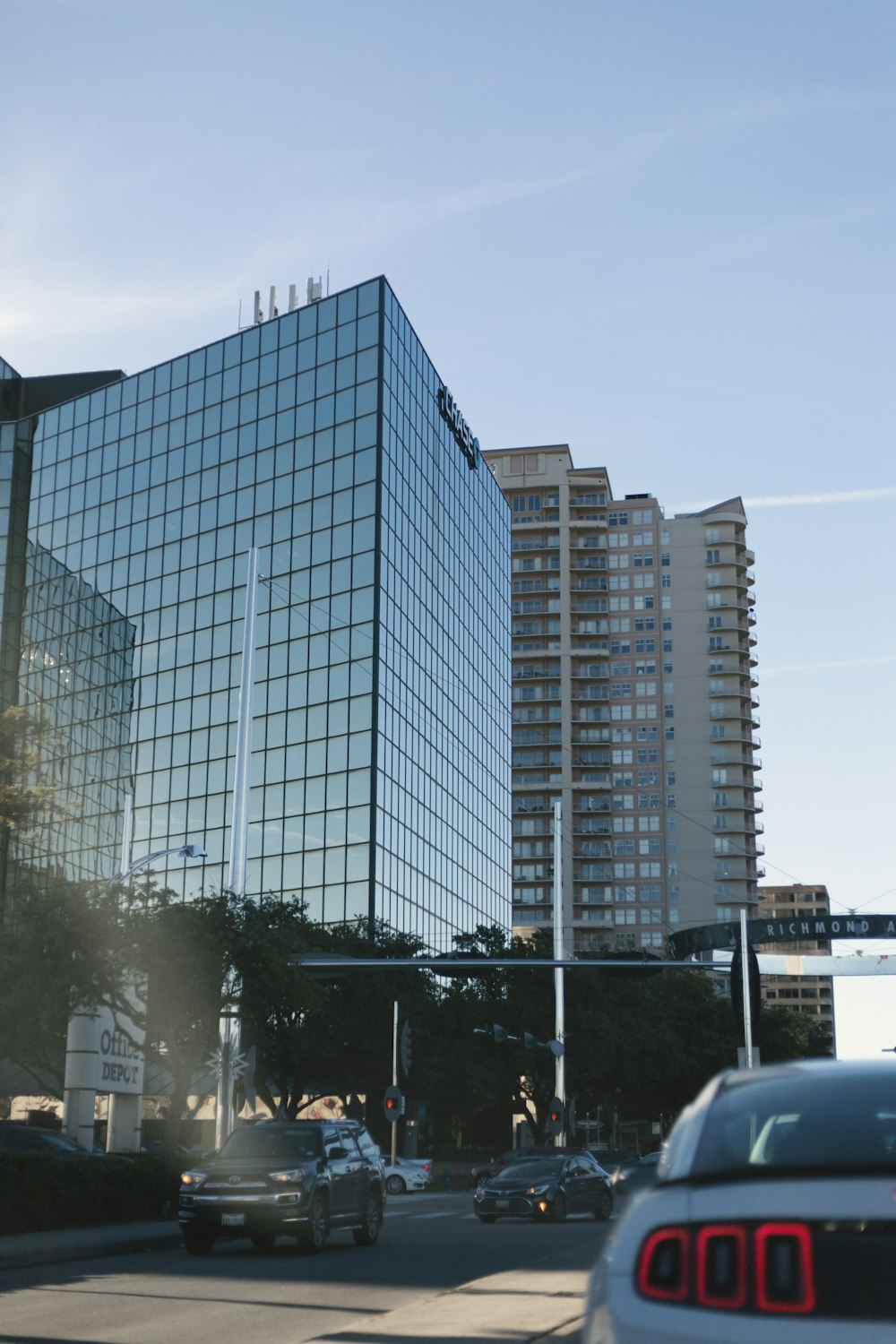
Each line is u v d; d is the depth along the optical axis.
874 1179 4.11
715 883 176.50
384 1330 10.86
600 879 175.62
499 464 188.50
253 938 34.44
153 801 94.94
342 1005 66.12
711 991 102.69
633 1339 4.11
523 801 177.75
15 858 79.50
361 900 82.75
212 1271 18.48
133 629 99.31
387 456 91.56
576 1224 30.48
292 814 87.31
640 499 190.38
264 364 98.12
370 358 92.12
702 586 185.62
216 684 93.62
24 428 110.94
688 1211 4.24
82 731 97.06
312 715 88.25
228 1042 36.12
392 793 87.38
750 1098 5.07
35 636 105.56
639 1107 101.06
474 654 112.50
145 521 101.56
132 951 32.88
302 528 92.38
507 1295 12.68
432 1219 34.88
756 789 182.12
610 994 80.19
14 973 32.62
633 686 183.50
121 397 105.94
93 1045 37.38
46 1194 24.91
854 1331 3.83
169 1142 32.97
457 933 101.38
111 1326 13.05
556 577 184.00
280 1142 22.16
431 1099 76.38
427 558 99.81
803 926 62.94
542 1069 76.25
